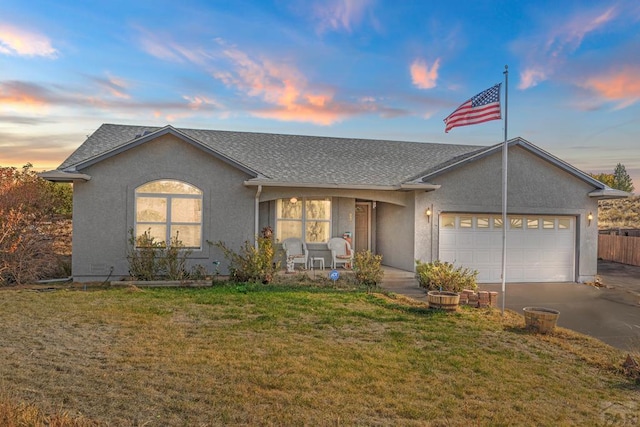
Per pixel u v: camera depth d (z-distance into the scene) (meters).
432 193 14.80
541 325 8.73
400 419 4.78
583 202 15.85
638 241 21.41
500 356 7.15
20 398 4.76
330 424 4.55
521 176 15.34
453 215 15.14
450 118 11.69
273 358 6.48
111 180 13.29
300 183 13.90
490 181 15.15
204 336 7.55
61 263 13.97
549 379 6.27
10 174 13.42
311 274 14.21
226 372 5.86
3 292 11.21
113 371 5.75
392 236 16.44
